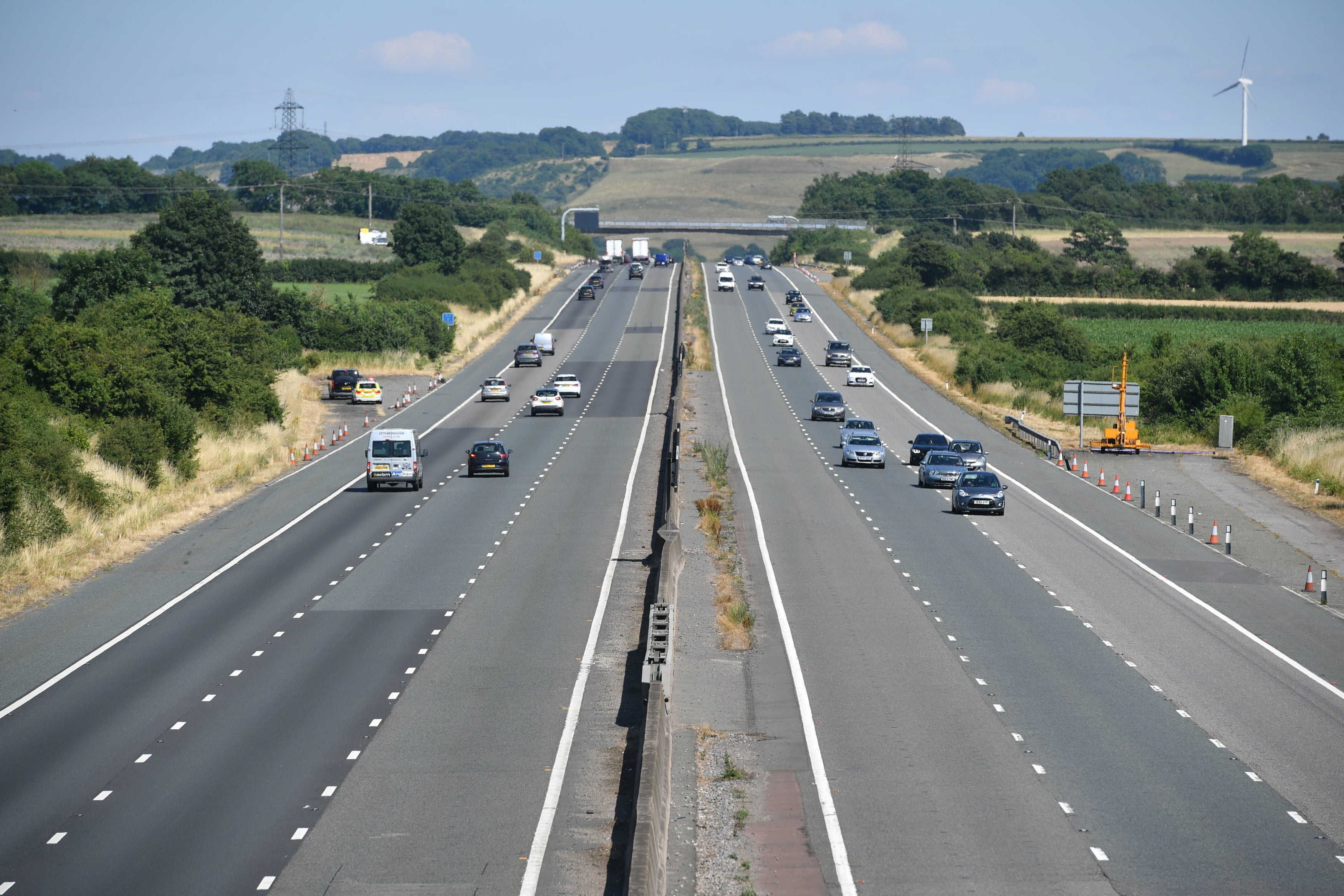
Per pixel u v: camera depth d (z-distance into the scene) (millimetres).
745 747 44250
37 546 72875
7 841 35938
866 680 51688
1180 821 37969
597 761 42719
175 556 75938
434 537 80688
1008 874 34312
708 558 74375
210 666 53219
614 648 55938
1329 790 40625
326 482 104750
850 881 34031
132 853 35250
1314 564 75875
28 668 53094
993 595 66375
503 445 109000
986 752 43719
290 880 33719
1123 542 81812
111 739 44406
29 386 105688
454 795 39688
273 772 41375
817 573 71000
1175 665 54500
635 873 29891
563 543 78812
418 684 50781
